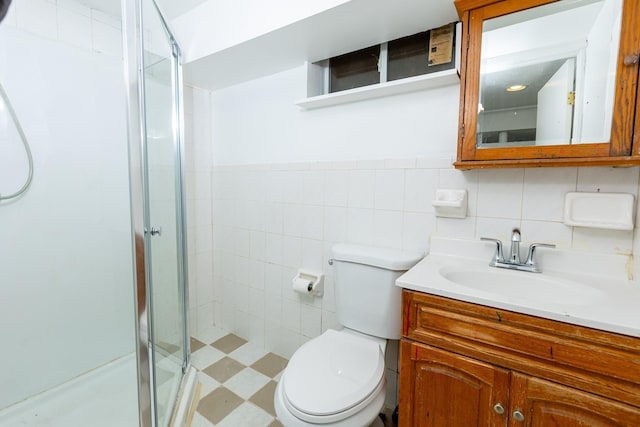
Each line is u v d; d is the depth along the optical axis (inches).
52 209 57.9
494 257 45.4
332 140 63.1
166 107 54.6
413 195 53.8
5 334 53.3
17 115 53.0
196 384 62.7
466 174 48.9
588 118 36.7
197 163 82.2
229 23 57.7
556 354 29.8
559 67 38.5
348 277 52.8
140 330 40.1
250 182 77.3
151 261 43.5
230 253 83.4
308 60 63.1
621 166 37.2
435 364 36.8
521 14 39.5
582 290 36.7
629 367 26.8
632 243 38.7
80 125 60.4
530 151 39.0
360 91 53.8
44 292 57.5
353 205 60.7
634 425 26.6
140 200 39.5
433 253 52.1
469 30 41.9
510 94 41.2
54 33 55.9
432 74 46.5
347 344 47.9
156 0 46.9
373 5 44.1
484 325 33.5
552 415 30.2
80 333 62.2
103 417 53.0
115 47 64.3
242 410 56.6
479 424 34.2
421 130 52.8
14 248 53.9
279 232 72.6
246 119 77.2
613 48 34.5
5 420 51.0
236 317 83.5
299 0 48.2
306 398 36.9
